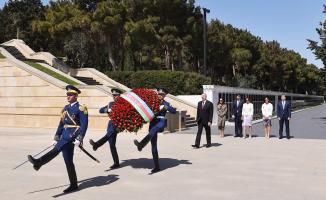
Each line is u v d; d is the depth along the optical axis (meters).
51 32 40.12
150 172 10.31
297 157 12.95
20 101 25.75
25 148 15.27
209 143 15.88
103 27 38.12
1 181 9.44
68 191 8.34
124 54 44.25
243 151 14.45
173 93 32.75
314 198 7.75
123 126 10.36
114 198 7.80
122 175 10.04
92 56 47.81
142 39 38.69
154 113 10.35
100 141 10.86
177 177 9.77
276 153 13.91
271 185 8.88
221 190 8.42
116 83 34.16
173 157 12.98
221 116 19.86
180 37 40.56
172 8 39.59
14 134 21.03
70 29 39.06
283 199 7.68
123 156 13.16
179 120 23.91
